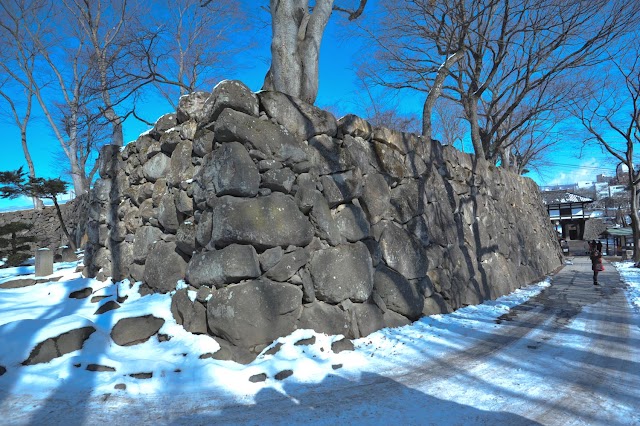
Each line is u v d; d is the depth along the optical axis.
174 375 4.17
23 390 3.74
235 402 3.66
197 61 19.50
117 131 13.02
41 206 22.61
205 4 9.44
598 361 4.77
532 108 17.72
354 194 6.25
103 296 6.65
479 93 13.23
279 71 6.95
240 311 4.68
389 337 5.75
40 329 4.52
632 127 21.14
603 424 3.20
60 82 20.34
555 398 3.72
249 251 4.89
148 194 6.90
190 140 6.20
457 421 3.29
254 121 5.37
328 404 3.63
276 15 7.04
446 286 7.79
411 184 7.74
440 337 5.89
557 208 46.41
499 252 10.96
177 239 5.82
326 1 7.25
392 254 6.68
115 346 4.89
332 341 5.10
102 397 3.67
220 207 5.00
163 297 5.85
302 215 5.48
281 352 4.70
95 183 8.38
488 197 11.11
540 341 5.71
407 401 3.70
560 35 12.10
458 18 11.28
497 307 8.29
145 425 3.21
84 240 15.76
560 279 14.12
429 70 15.84
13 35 20.78
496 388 3.99
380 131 7.34
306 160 5.70
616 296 9.91
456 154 9.81
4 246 13.87
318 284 5.40
